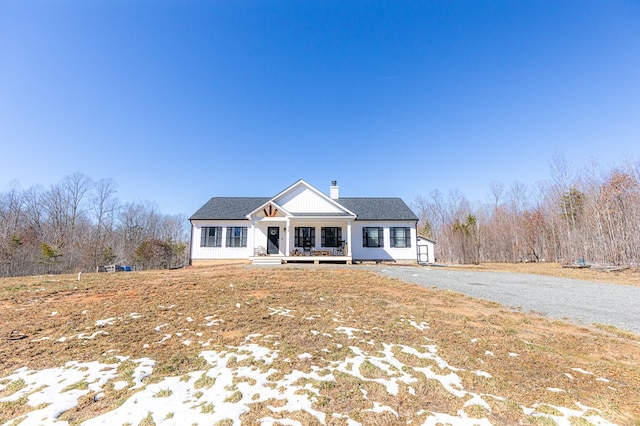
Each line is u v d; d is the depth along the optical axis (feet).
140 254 96.07
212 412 10.84
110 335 18.84
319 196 69.67
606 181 79.20
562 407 11.30
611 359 15.74
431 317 22.67
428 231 161.48
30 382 13.19
